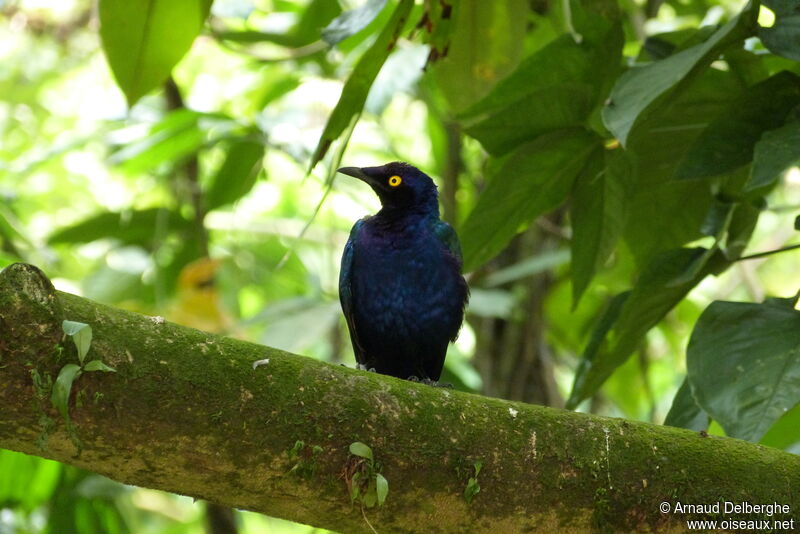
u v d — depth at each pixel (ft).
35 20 58.70
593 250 30.01
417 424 18.95
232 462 18.04
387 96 38.09
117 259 47.32
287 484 18.47
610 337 29.73
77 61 59.82
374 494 18.60
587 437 19.86
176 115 41.65
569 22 28.66
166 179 47.75
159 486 18.56
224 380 17.85
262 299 53.62
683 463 20.04
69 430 16.93
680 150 29.50
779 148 22.34
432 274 32.09
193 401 17.60
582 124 28.02
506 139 28.81
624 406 46.32
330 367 18.95
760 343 23.26
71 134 53.47
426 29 28.19
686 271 26.50
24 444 17.44
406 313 32.04
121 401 17.22
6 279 16.65
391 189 32.65
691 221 31.37
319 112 54.80
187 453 17.80
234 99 57.21
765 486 20.11
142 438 17.49
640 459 19.93
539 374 40.86
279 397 18.19
